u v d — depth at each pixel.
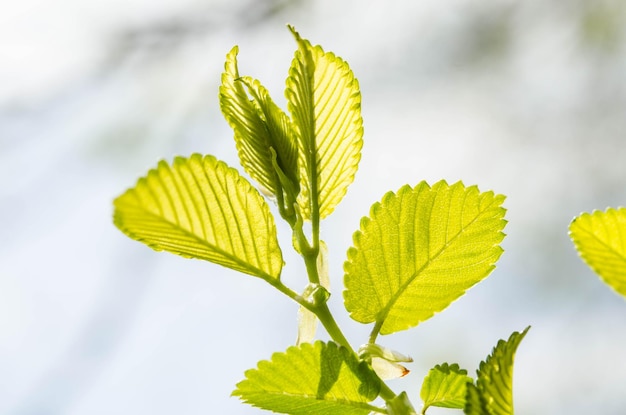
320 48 0.35
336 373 0.34
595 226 0.32
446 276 0.36
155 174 0.33
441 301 0.36
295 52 0.35
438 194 0.35
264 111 0.36
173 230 0.33
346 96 0.35
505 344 0.32
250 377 0.34
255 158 0.36
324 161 0.36
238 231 0.34
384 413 0.34
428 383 0.35
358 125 0.36
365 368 0.34
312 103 0.35
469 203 0.35
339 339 0.35
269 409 0.34
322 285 0.35
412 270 0.35
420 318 0.36
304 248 0.35
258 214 0.34
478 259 0.36
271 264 0.35
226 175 0.34
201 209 0.34
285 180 0.35
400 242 0.35
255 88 0.36
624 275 0.32
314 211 0.35
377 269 0.35
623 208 0.32
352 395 0.34
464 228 0.35
